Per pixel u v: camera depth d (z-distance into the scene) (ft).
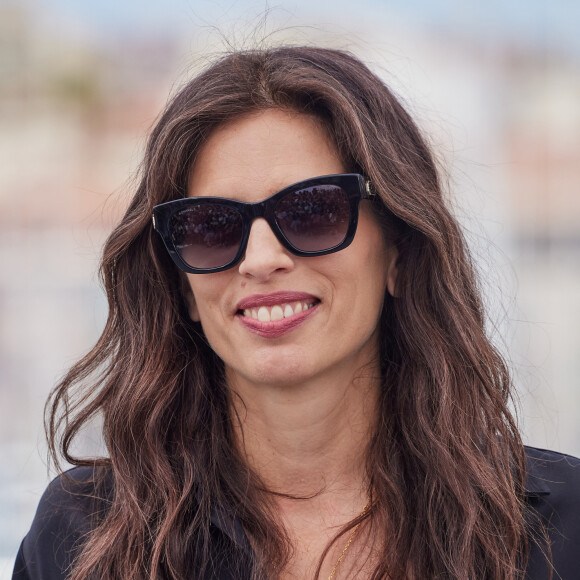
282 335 8.75
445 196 11.12
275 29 12.23
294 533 9.27
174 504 9.30
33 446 21.49
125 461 9.69
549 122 24.99
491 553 8.84
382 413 9.61
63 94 25.61
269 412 9.19
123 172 24.73
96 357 10.20
